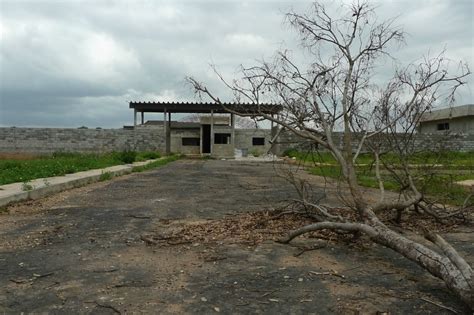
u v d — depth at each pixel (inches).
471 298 111.0
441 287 132.3
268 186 453.1
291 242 188.1
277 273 145.5
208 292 127.3
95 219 248.1
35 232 212.1
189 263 157.4
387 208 215.9
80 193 381.1
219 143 1542.8
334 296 124.6
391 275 143.9
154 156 1188.5
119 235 204.5
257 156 1565.0
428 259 133.0
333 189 419.5
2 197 295.9
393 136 237.0
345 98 213.9
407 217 244.8
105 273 145.5
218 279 139.3
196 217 253.3
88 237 200.7
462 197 318.0
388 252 172.6
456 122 1325.0
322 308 115.7
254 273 145.6
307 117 216.5
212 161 1165.7
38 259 162.7
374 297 124.0
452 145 1202.0
